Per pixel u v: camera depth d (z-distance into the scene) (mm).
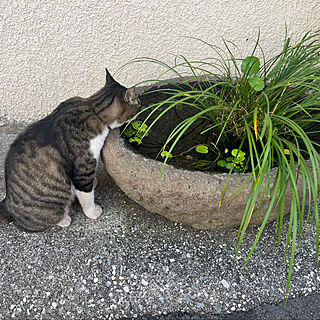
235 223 1601
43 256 1674
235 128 1669
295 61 1691
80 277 1595
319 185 1332
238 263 1649
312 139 1621
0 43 2150
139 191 1485
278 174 1252
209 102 1804
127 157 1471
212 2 2068
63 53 2230
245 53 2291
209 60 2311
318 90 1484
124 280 1589
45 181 1566
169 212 1534
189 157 1577
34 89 2373
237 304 1517
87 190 1659
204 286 1568
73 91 2412
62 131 1535
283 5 2098
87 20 2104
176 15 2117
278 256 1677
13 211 1640
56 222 1727
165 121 1794
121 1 2039
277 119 1445
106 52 2246
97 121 1566
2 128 2482
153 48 2248
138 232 1785
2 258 1665
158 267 1635
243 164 1512
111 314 1487
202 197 1361
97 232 1780
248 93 1589
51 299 1522
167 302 1521
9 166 1610
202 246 1723
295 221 1192
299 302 1524
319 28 2201
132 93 1581
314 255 1682
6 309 1493
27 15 2059
